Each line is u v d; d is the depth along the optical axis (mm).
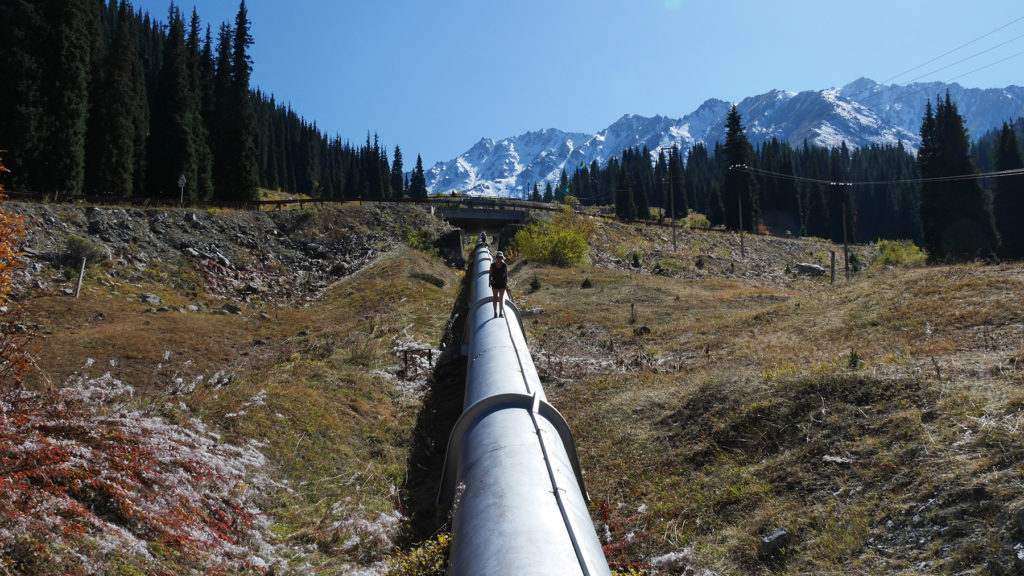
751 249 64062
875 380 8562
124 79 45344
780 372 10375
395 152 136500
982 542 5227
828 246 75688
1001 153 63469
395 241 39812
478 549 4637
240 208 42469
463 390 13617
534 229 37625
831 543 6074
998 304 12195
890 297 14930
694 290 26719
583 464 9383
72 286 23250
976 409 7051
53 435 6562
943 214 56781
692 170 171375
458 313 21781
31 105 35500
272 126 113125
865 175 156250
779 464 7703
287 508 8016
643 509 7793
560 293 25547
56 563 4699
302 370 14133
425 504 8523
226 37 61875
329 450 10062
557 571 4062
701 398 10102
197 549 5996
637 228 63594
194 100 55562
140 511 5902
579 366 14633
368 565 6805
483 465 5996
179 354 17703
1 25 34844
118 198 35719
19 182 35312
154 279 27266
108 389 9336
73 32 37906
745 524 6918
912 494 6211
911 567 5387
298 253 36781
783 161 122188
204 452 8070
